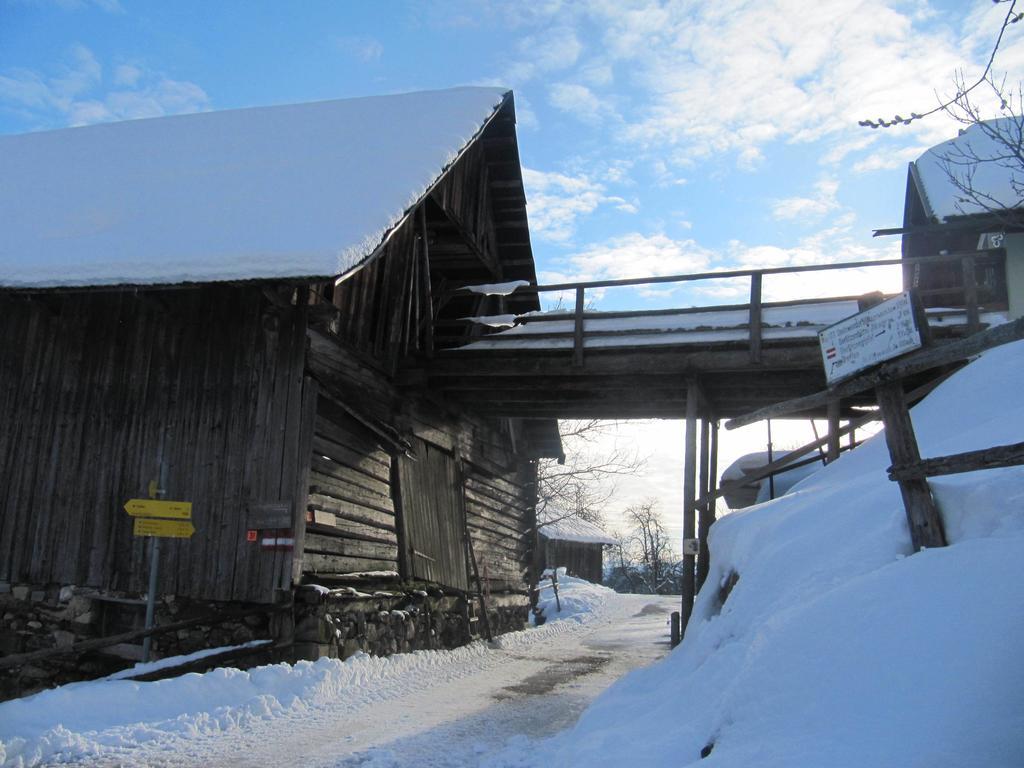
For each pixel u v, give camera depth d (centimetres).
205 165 1262
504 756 620
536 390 1408
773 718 359
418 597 1277
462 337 1303
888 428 484
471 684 1031
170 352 1052
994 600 334
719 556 850
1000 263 1316
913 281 1752
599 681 1098
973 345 412
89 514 1026
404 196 1031
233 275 913
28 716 711
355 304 1180
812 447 1012
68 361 1085
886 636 356
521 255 1698
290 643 944
